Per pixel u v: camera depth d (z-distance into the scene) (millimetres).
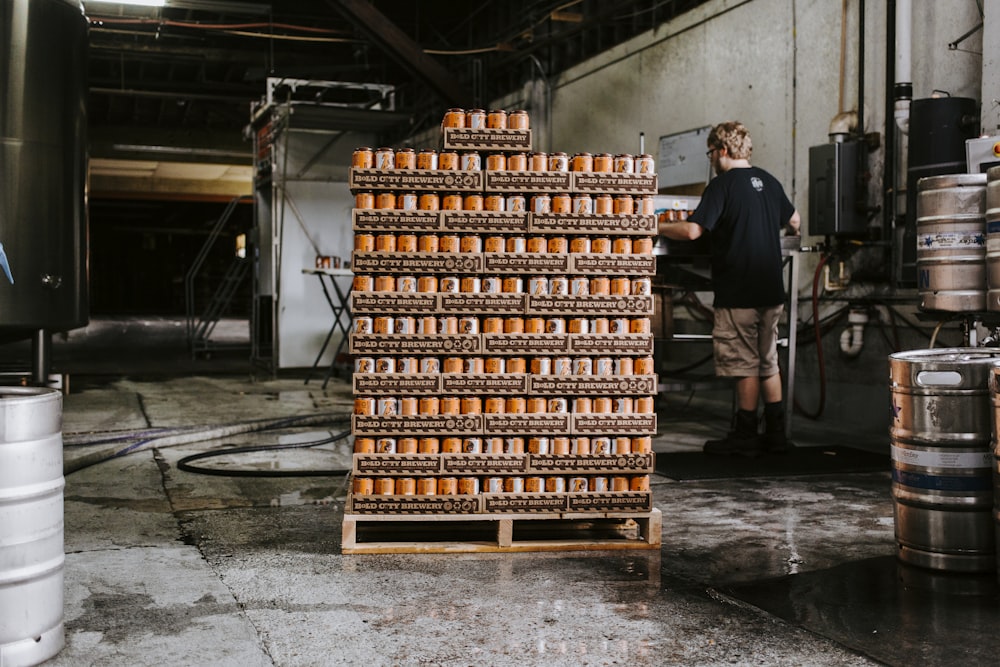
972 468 3438
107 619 2938
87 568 3506
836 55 7559
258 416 8023
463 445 3885
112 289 34906
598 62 11125
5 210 5730
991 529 3463
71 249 6145
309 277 13188
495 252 3918
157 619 2941
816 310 7367
